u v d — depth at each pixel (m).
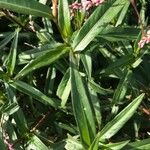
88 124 0.26
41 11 0.28
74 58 0.28
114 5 0.28
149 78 0.38
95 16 0.28
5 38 0.37
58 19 0.28
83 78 0.32
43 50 0.32
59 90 0.32
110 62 0.36
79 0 0.35
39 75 0.39
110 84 0.39
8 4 0.27
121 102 0.35
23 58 0.33
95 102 0.33
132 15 0.41
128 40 0.34
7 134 0.33
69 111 0.35
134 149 0.27
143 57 0.38
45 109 0.37
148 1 0.42
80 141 0.29
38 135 0.35
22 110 0.36
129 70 0.34
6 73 0.33
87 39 0.28
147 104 0.38
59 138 0.36
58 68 0.35
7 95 0.34
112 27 0.31
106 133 0.26
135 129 0.36
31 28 0.37
